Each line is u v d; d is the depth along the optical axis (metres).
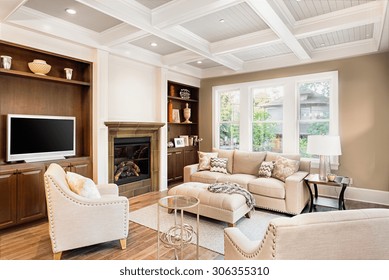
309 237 1.05
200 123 6.39
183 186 3.58
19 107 3.36
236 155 4.68
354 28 3.62
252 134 5.55
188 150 6.14
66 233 2.31
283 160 3.96
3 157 3.20
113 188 3.16
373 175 4.15
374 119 4.13
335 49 4.36
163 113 5.13
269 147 5.32
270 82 5.21
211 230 3.04
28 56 3.42
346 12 3.09
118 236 2.53
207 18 3.36
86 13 3.16
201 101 6.36
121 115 4.44
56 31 3.33
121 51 4.21
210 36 3.99
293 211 3.45
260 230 3.04
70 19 3.33
